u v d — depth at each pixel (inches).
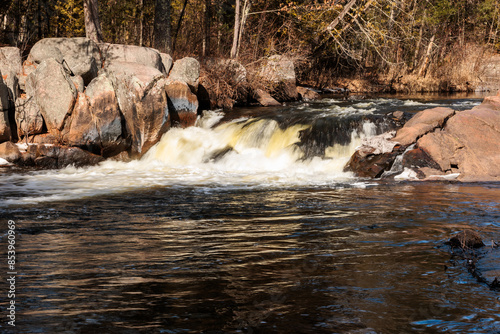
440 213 323.6
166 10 834.8
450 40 1492.4
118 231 284.0
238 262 227.1
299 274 211.3
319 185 427.8
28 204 359.9
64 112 553.6
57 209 343.3
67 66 600.7
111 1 1033.5
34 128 557.9
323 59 1221.1
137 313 171.3
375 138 496.4
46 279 204.5
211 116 682.8
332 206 346.0
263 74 848.9
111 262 226.8
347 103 765.3
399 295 188.9
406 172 458.6
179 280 203.8
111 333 156.4
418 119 512.1
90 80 617.3
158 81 589.3
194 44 1013.2
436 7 1347.2
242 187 422.0
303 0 1050.7
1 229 288.5
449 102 755.4
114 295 187.3
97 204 359.3
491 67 1373.0
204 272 213.5
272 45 944.9
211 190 409.7
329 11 1011.3
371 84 1228.5
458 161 464.1
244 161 540.7
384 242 259.8
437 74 1323.8
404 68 1305.4
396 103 730.8
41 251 244.4
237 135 588.4
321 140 535.5
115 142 570.6
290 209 337.7
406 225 294.2
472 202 354.9
